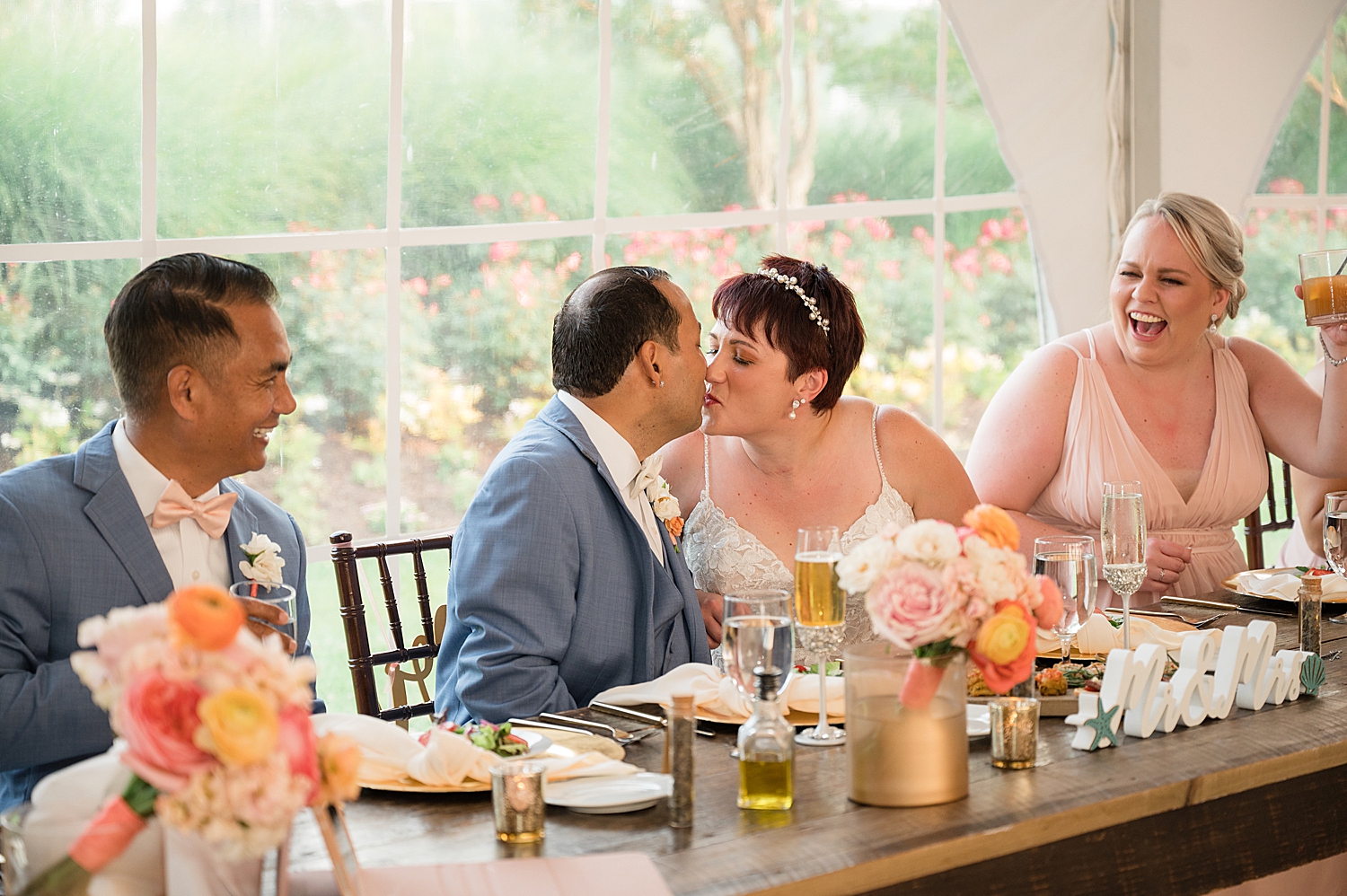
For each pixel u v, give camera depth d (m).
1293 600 2.70
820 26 3.88
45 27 2.77
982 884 1.46
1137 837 1.59
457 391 3.42
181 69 2.94
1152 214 3.35
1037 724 1.79
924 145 4.07
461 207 3.36
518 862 1.36
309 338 3.18
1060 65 4.15
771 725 1.53
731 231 3.81
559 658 2.19
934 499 2.98
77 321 2.86
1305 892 1.96
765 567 2.84
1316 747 1.76
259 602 1.64
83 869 1.09
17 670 1.89
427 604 2.67
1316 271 3.19
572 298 2.45
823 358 2.74
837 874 1.34
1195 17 4.26
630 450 2.42
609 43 3.52
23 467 2.02
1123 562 2.03
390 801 1.57
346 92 3.17
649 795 1.53
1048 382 3.49
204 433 2.00
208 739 1.00
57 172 2.81
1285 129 4.75
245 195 3.05
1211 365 3.52
